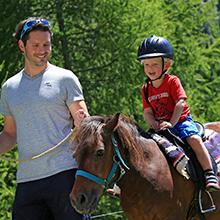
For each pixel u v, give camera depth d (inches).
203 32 936.9
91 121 278.1
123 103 782.5
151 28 780.6
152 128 311.1
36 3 776.3
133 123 299.4
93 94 778.2
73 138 276.2
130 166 287.9
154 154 297.1
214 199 311.1
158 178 291.9
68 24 785.6
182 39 852.0
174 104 308.5
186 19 869.8
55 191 283.9
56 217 287.1
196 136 307.6
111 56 778.2
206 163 305.4
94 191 269.1
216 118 866.1
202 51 876.6
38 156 285.4
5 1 755.4
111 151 278.1
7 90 294.7
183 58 844.6
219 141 322.3
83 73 783.7
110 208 724.7
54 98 287.0
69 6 779.4
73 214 284.0
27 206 289.1
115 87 776.9
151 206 290.4
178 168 297.0
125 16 781.3
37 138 287.0
